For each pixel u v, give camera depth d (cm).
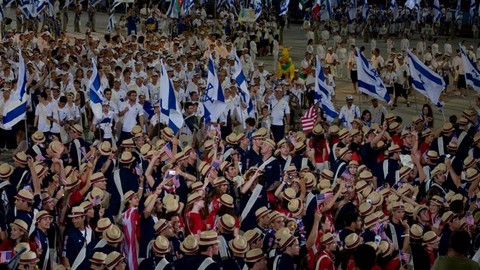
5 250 1117
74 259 1145
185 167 1598
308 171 1520
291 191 1331
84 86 2539
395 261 1102
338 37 4244
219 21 4578
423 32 5416
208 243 1039
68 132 2173
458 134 1981
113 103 2186
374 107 2391
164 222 1134
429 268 1183
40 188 1344
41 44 3247
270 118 2348
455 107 3253
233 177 1445
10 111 1852
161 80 1720
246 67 3192
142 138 1653
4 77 2489
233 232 1173
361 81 2178
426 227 1330
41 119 2150
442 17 5672
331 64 3688
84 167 1535
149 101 2417
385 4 6119
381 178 1661
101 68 2566
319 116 2138
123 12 5988
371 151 1816
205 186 1395
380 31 5331
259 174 1407
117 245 1111
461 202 1341
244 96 2236
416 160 1661
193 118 2042
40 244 1155
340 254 1095
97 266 1048
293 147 1730
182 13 4403
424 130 2041
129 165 1423
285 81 2797
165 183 1325
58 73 2594
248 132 2055
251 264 1026
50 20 4319
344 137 1831
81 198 1349
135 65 2672
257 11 4528
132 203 1259
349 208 1310
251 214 1373
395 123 2016
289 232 1090
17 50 2775
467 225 1252
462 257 862
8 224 1259
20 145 1856
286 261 1048
